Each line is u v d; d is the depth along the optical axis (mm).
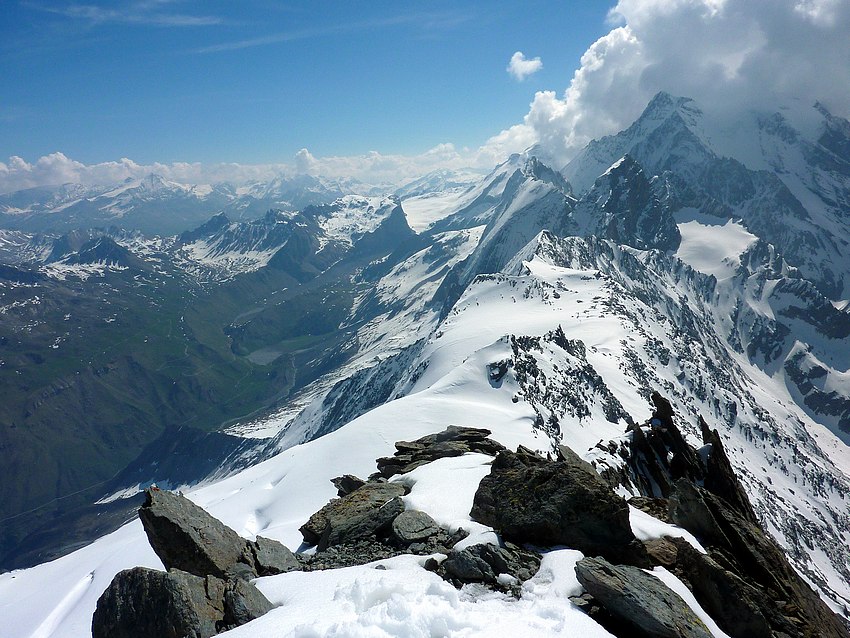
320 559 21844
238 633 14516
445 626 13750
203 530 22156
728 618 18562
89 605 56250
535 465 22672
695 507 25516
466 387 97375
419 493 25859
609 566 16641
